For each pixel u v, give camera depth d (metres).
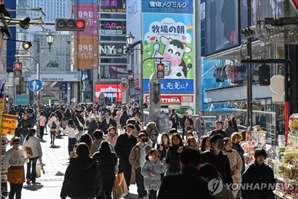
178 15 90.56
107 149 14.12
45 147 37.75
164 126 44.56
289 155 13.30
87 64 116.81
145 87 90.00
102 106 75.88
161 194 6.86
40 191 18.53
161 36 90.00
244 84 43.53
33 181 20.11
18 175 15.10
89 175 11.52
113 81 149.88
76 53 116.56
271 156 14.94
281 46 31.64
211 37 40.09
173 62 89.81
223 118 43.38
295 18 13.94
